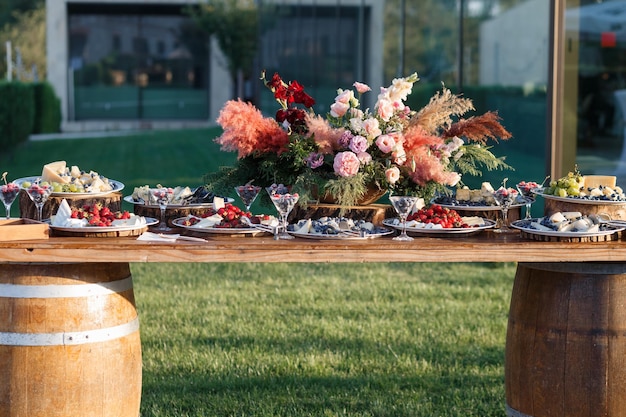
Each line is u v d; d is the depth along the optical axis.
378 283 8.62
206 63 30.62
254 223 4.21
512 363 4.42
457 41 10.90
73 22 30.00
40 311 3.95
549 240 4.06
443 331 7.03
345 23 14.31
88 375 4.00
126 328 4.14
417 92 11.73
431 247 3.91
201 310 7.61
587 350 4.20
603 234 4.05
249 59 26.89
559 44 7.95
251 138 4.43
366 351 6.56
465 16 10.74
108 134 24.67
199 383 5.85
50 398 3.96
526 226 4.20
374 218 4.55
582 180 4.44
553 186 4.45
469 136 4.73
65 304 3.98
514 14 9.83
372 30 13.12
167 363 6.25
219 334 6.95
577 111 8.71
